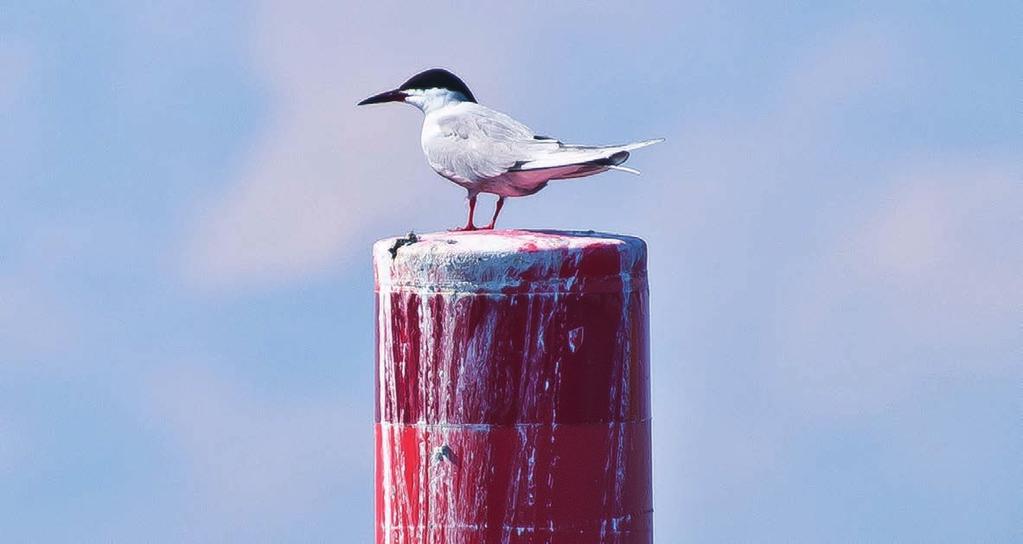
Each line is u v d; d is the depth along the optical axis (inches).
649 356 374.3
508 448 342.0
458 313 342.3
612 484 350.9
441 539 344.5
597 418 347.3
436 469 344.5
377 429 359.9
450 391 343.6
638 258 359.9
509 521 341.7
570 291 344.2
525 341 342.3
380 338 357.1
